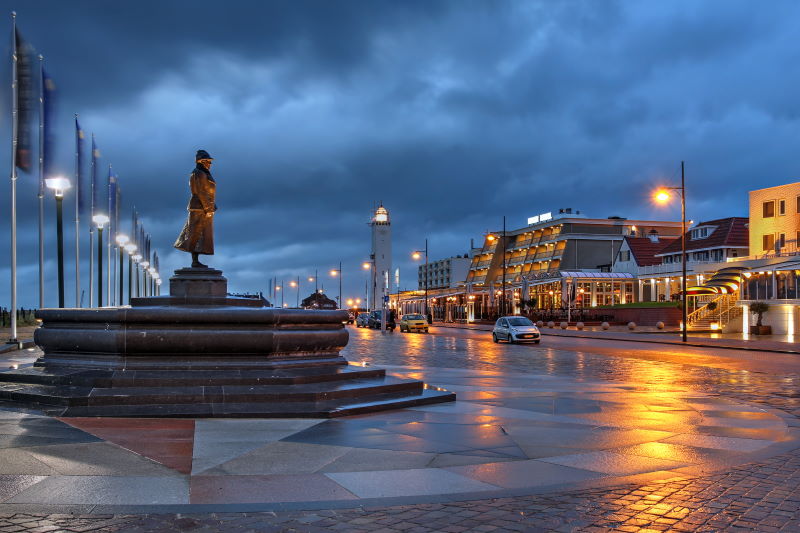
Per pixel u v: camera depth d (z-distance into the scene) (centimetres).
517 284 9450
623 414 1253
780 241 5997
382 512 641
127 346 1338
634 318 6962
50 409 1117
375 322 7575
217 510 637
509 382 1833
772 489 736
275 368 1390
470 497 691
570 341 4541
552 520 621
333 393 1255
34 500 654
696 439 1020
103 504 647
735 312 5656
